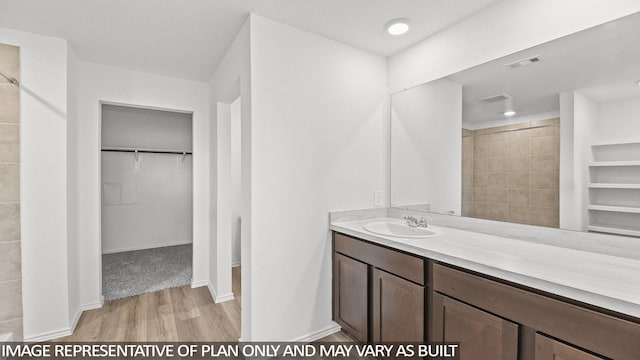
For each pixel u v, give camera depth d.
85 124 2.57
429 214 2.20
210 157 3.11
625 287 0.98
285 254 1.98
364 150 2.39
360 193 2.37
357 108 2.34
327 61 2.17
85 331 2.24
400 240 1.68
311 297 2.12
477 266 1.28
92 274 2.62
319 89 2.13
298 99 2.02
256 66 1.85
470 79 1.90
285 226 1.98
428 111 2.17
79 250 2.53
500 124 1.77
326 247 2.19
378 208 2.47
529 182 1.66
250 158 1.84
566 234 1.52
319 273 2.15
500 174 1.78
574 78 1.46
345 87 2.27
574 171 1.48
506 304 1.19
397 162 2.44
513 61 1.69
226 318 2.46
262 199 1.88
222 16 1.87
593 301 0.95
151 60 2.56
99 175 2.64
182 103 3.04
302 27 2.02
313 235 2.12
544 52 1.56
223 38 2.17
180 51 2.39
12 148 2.01
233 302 2.78
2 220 1.98
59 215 2.15
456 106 1.98
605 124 1.38
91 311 2.57
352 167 2.32
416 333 1.57
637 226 1.30
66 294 2.18
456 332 1.38
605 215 1.39
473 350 1.31
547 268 1.19
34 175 2.07
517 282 1.14
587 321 0.97
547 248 1.52
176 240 4.95
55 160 2.14
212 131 3.00
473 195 1.92
